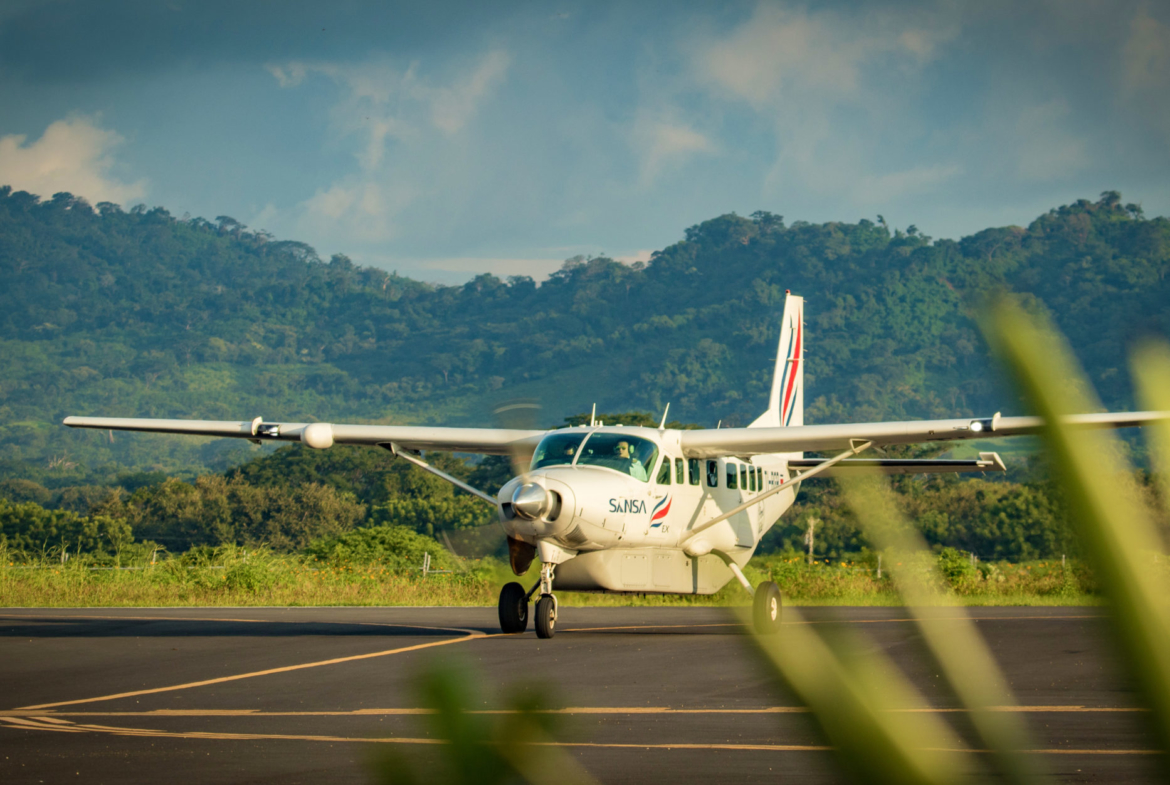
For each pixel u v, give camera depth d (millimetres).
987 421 56812
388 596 102312
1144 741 2711
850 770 3092
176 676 38750
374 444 67688
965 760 3266
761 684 3240
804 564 101812
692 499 57562
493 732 3221
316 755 24141
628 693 33875
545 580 52719
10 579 98125
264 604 97500
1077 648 48344
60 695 34188
